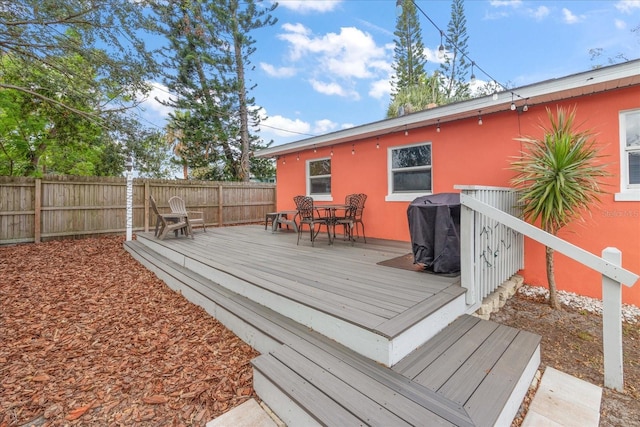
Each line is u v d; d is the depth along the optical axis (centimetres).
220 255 430
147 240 604
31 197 677
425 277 300
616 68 308
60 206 715
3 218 641
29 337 278
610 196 350
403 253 433
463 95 1702
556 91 347
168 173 1753
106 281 440
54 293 387
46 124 943
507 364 186
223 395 197
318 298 243
